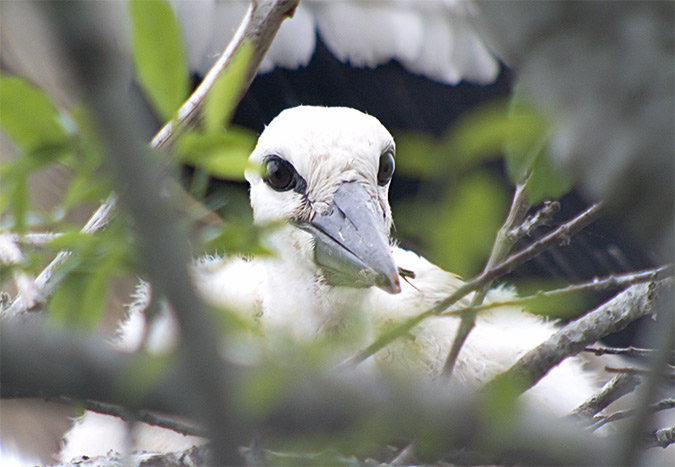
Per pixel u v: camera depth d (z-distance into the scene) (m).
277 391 2.75
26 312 5.02
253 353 3.08
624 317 5.20
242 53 3.75
